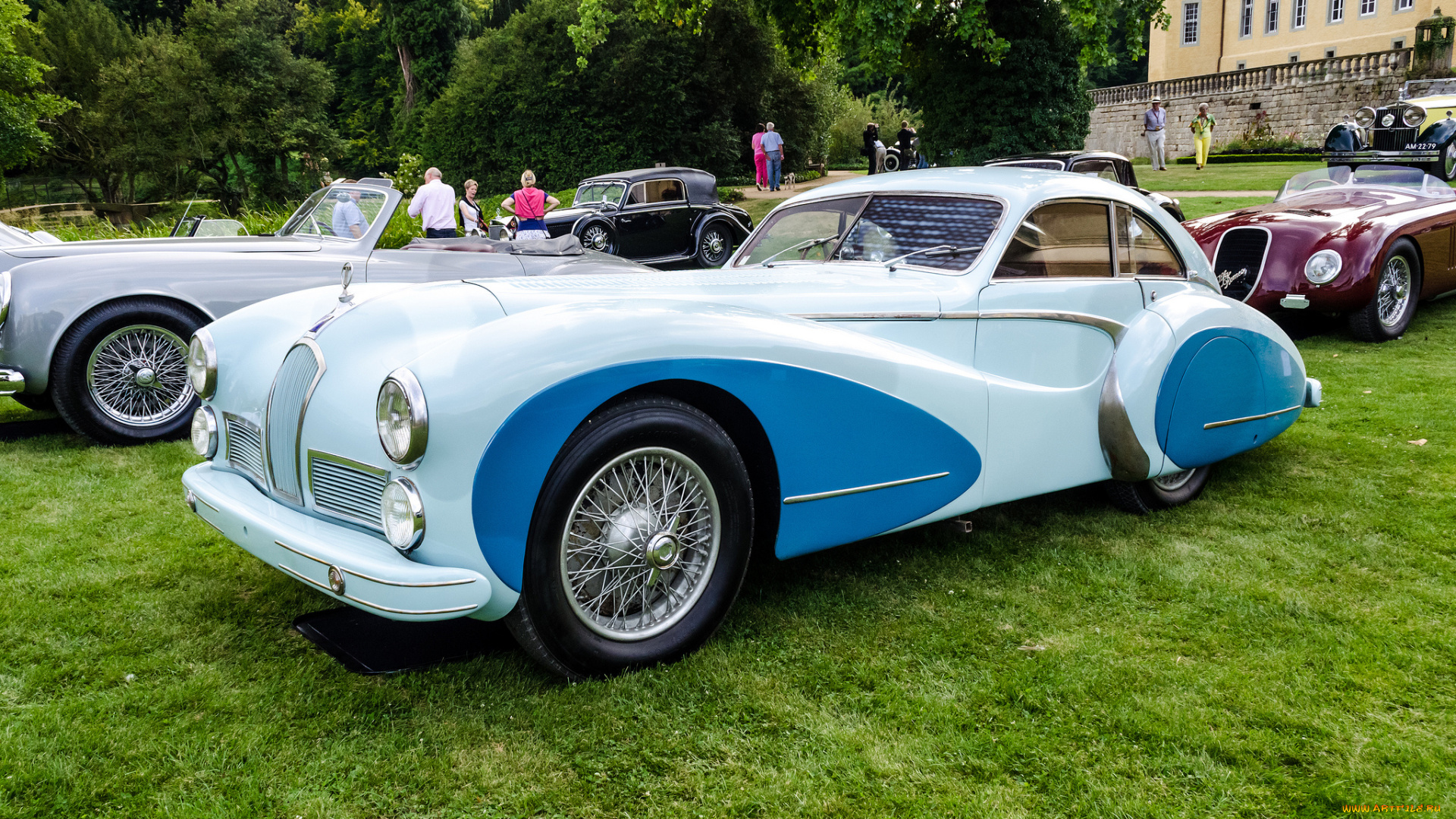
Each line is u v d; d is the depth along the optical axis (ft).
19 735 7.49
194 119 113.91
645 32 88.22
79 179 131.85
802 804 6.73
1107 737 7.48
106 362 16.60
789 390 8.75
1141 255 12.39
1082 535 11.82
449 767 7.16
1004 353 10.81
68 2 122.72
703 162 93.04
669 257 45.47
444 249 19.56
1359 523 11.91
